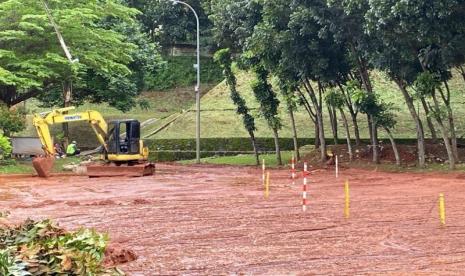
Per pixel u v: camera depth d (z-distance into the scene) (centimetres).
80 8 3747
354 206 1759
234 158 4569
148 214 1631
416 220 1481
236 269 991
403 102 5247
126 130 3155
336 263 1028
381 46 3008
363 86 3719
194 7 7838
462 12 2511
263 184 2553
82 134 6081
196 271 977
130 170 3031
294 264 1023
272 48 3459
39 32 3578
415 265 1008
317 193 2144
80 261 659
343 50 3406
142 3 7988
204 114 5716
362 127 5006
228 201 1933
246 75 6419
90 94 5219
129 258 1059
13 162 3425
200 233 1322
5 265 593
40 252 681
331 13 3038
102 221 1506
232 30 4497
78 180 2842
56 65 3709
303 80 3772
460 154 3509
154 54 5484
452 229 1352
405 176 2772
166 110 7081
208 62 7800
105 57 3975
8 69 3600
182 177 3020
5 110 3638
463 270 969
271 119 3962
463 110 4994
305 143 4881
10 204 1877
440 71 3130
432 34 2520
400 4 2419
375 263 1026
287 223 1452
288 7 3338
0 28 3603
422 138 3209
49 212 1680
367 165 3484
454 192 2086
